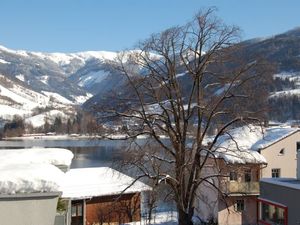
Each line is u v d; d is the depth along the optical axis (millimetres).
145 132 25469
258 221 28391
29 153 9953
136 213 34469
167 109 25672
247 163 31891
